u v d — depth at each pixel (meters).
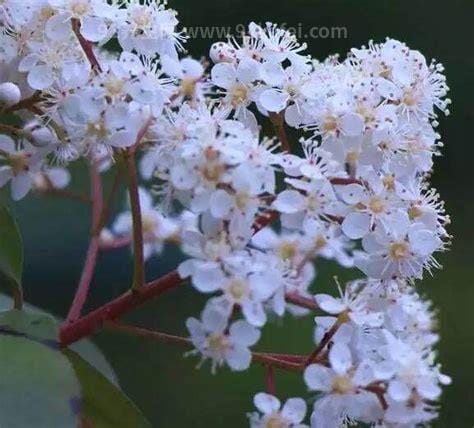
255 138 0.29
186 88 0.30
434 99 0.31
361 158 0.30
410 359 0.29
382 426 0.29
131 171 0.30
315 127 0.30
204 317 0.29
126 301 0.30
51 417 0.28
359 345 0.29
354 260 0.30
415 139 0.30
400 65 0.30
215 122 0.29
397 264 0.30
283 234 0.29
